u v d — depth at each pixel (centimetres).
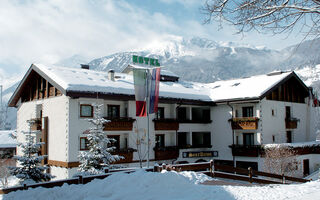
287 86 3020
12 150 3544
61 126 2189
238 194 950
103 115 2319
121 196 902
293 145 2500
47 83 2422
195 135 3231
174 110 2739
